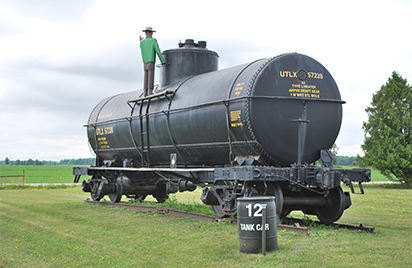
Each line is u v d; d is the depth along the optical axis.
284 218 11.64
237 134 10.70
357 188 30.45
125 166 16.16
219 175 11.05
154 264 7.31
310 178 10.48
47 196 22.47
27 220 12.99
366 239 9.05
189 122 12.23
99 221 12.38
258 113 10.27
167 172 13.82
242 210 7.80
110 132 16.62
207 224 10.91
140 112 14.51
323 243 8.54
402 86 33.78
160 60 14.45
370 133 34.84
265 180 9.90
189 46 14.82
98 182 17.84
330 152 11.27
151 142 14.28
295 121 10.67
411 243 8.65
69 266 7.43
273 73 10.59
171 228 10.77
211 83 12.14
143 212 14.07
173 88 13.76
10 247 9.13
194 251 8.09
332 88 11.41
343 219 12.88
